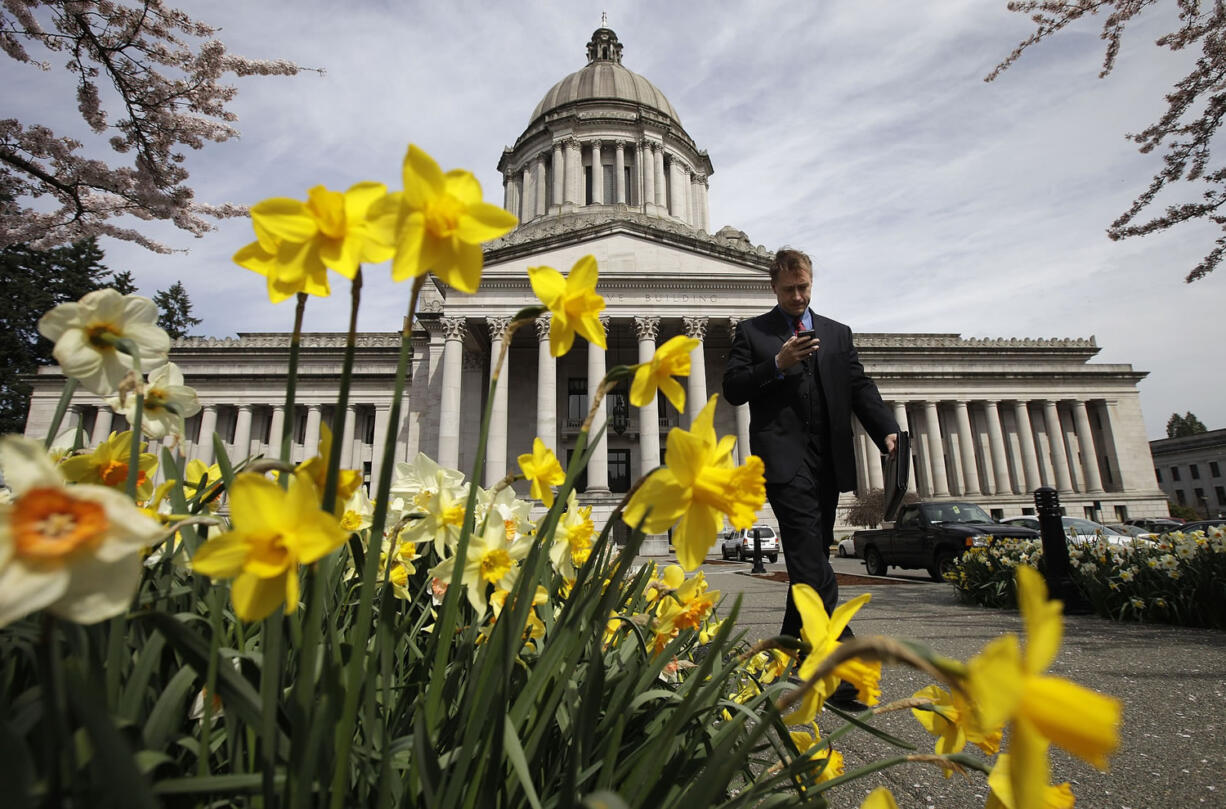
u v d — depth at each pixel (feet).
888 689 12.00
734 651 5.95
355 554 5.16
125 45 29.99
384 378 132.26
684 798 2.72
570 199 143.74
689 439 2.92
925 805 6.89
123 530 1.97
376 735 3.38
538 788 3.70
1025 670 1.62
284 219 2.58
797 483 11.18
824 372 11.95
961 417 145.89
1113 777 7.73
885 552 50.26
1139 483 146.61
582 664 5.16
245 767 3.21
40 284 132.36
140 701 2.81
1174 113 32.12
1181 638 17.92
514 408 123.03
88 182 33.73
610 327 115.85
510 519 6.39
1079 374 151.33
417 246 2.53
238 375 133.08
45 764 1.96
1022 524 49.70
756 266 116.16
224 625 4.50
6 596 1.79
